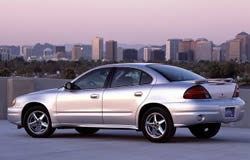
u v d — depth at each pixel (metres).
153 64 13.56
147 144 12.75
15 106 14.62
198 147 12.24
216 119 12.45
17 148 12.28
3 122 18.97
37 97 14.26
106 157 11.01
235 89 13.08
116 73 13.47
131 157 10.98
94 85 13.66
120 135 14.85
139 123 13.01
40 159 10.84
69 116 13.81
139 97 12.91
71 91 13.86
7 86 20.14
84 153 11.52
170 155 11.18
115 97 13.21
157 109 12.70
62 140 13.69
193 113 12.29
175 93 12.51
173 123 12.55
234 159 10.70
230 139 13.90
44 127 14.20
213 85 12.60
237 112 12.88
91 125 13.60
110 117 13.28
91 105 13.52
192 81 12.54
